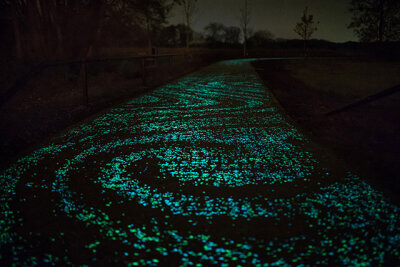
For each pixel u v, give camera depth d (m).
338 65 26.12
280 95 10.18
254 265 2.05
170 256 2.12
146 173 3.63
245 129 5.72
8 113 6.50
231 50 46.03
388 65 24.80
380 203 2.90
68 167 3.80
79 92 9.84
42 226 2.48
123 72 14.88
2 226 2.48
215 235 2.38
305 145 4.74
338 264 2.07
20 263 2.04
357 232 2.43
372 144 4.90
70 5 14.26
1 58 12.23
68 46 14.33
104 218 2.61
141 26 18.17
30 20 13.85
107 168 3.78
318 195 3.06
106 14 15.86
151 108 7.75
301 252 2.18
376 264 2.07
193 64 22.78
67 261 2.06
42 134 5.32
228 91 10.63
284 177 3.51
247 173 3.63
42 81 10.76
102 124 6.11
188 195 3.06
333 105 8.57
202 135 5.33
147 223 2.54
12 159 4.07
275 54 49.03
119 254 2.14
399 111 7.68
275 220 2.60
